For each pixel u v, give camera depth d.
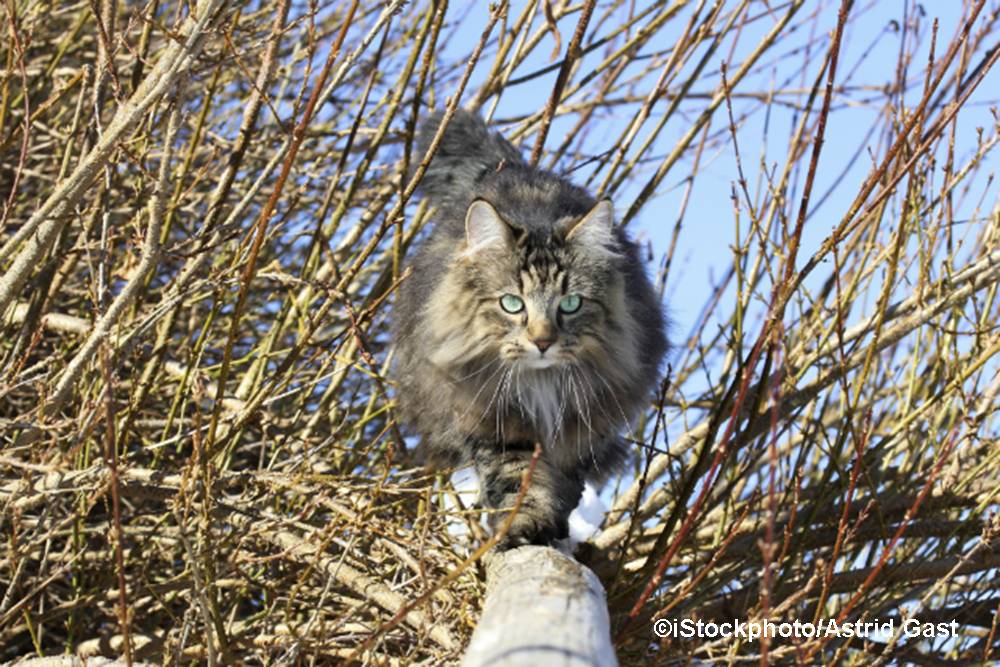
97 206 1.20
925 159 1.25
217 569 1.13
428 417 1.20
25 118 1.18
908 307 1.25
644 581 1.17
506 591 0.88
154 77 1.09
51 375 1.22
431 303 1.18
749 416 1.19
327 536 1.05
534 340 1.13
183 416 1.26
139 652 1.20
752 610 1.09
